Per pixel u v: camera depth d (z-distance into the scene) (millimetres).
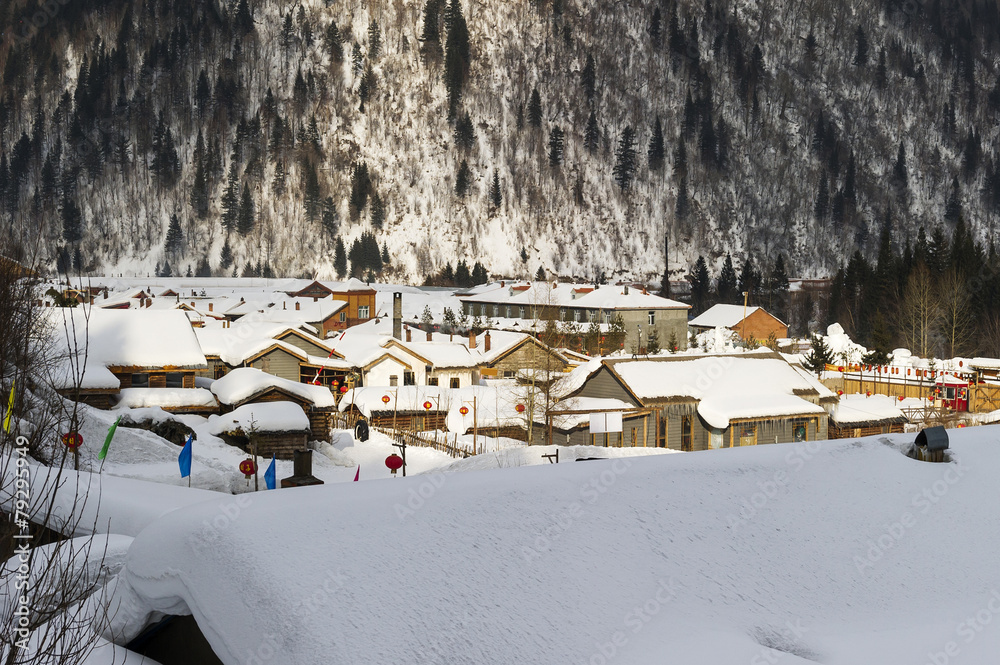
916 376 69938
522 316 110250
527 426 51250
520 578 5656
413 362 63438
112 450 33562
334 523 5859
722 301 180750
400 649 4723
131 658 5797
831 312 124625
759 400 50906
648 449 31031
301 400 48281
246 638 4906
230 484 30516
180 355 46344
